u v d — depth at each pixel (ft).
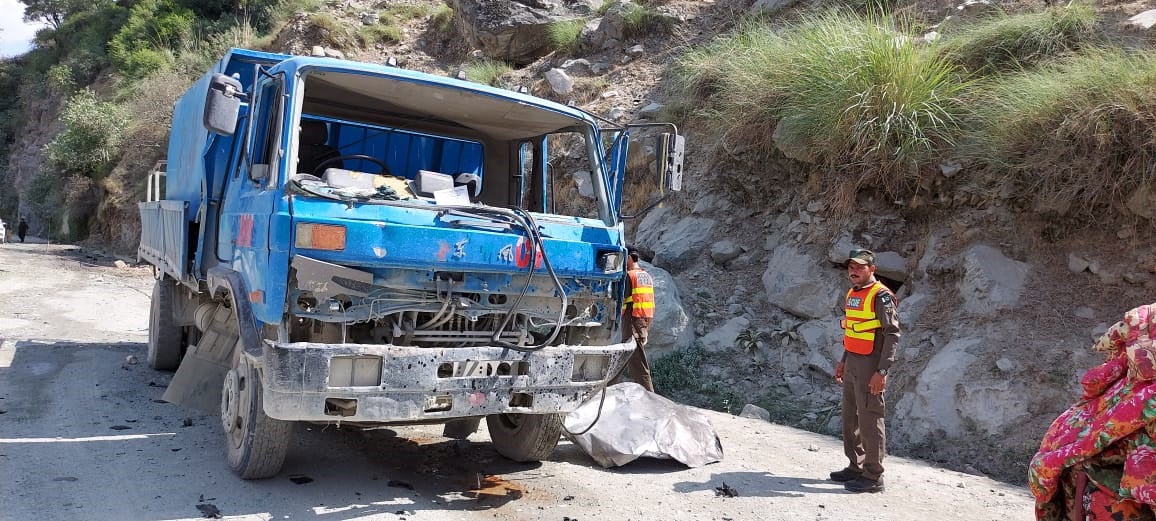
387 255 13.97
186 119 24.22
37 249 91.86
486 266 14.82
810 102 32.19
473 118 19.21
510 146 21.62
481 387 14.70
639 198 41.29
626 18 56.49
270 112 16.57
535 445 18.17
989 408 22.06
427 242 14.28
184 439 19.11
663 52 53.52
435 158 20.77
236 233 16.61
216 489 15.60
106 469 16.55
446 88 16.87
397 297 14.40
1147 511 10.28
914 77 30.09
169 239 24.29
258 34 102.22
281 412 13.46
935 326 26.14
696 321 30.78
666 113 43.52
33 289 50.16
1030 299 24.80
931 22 37.65
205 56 99.81
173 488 15.53
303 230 13.55
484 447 20.15
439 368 14.69
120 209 95.71
